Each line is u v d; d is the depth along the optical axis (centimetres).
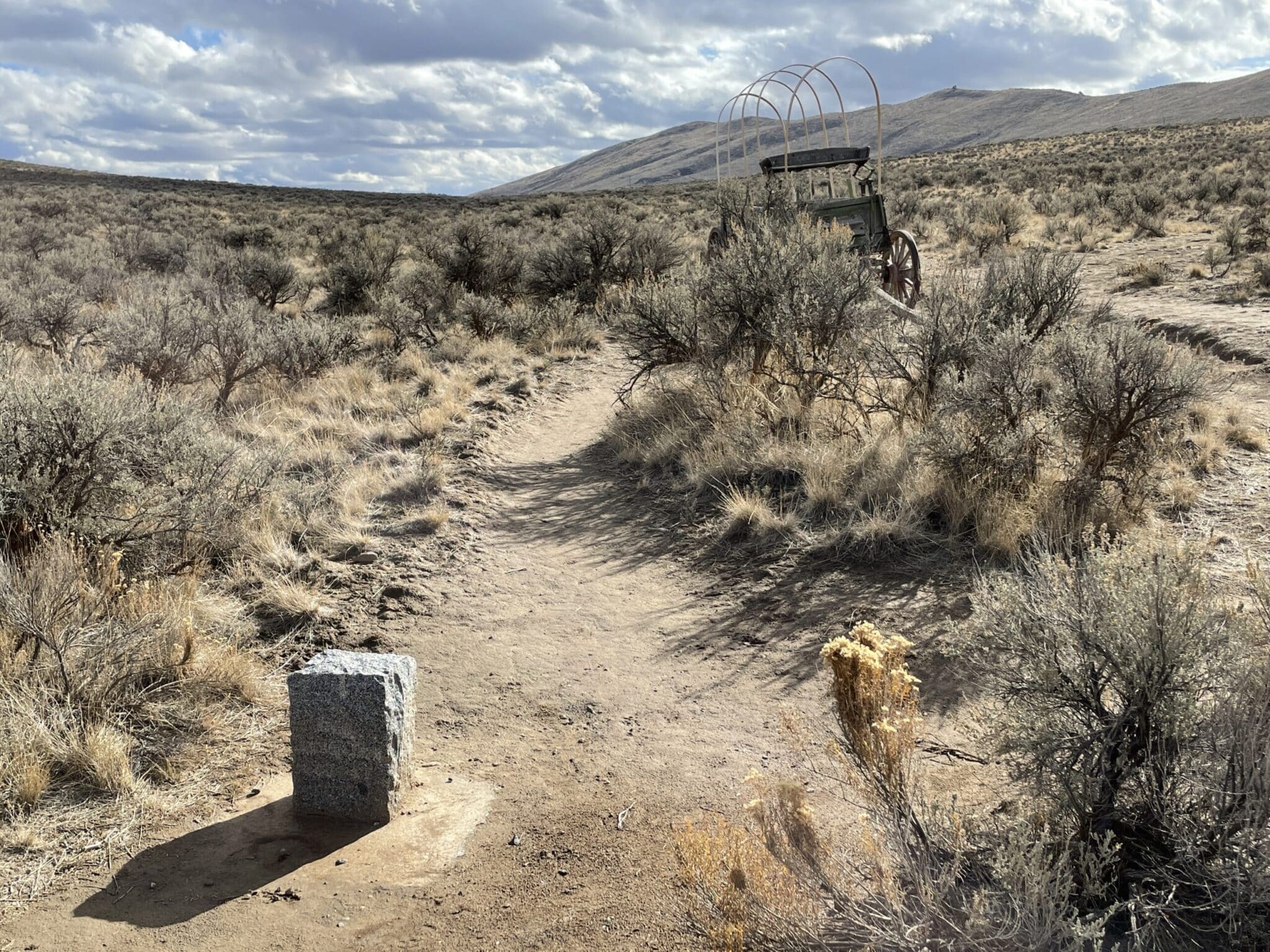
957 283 870
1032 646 321
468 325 1589
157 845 360
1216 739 281
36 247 2606
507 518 774
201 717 447
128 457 605
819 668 491
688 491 783
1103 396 619
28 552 541
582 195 6094
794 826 257
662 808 381
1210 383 682
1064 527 579
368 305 1964
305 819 382
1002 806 338
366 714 377
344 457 885
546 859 352
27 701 413
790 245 938
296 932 312
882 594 563
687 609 586
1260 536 571
